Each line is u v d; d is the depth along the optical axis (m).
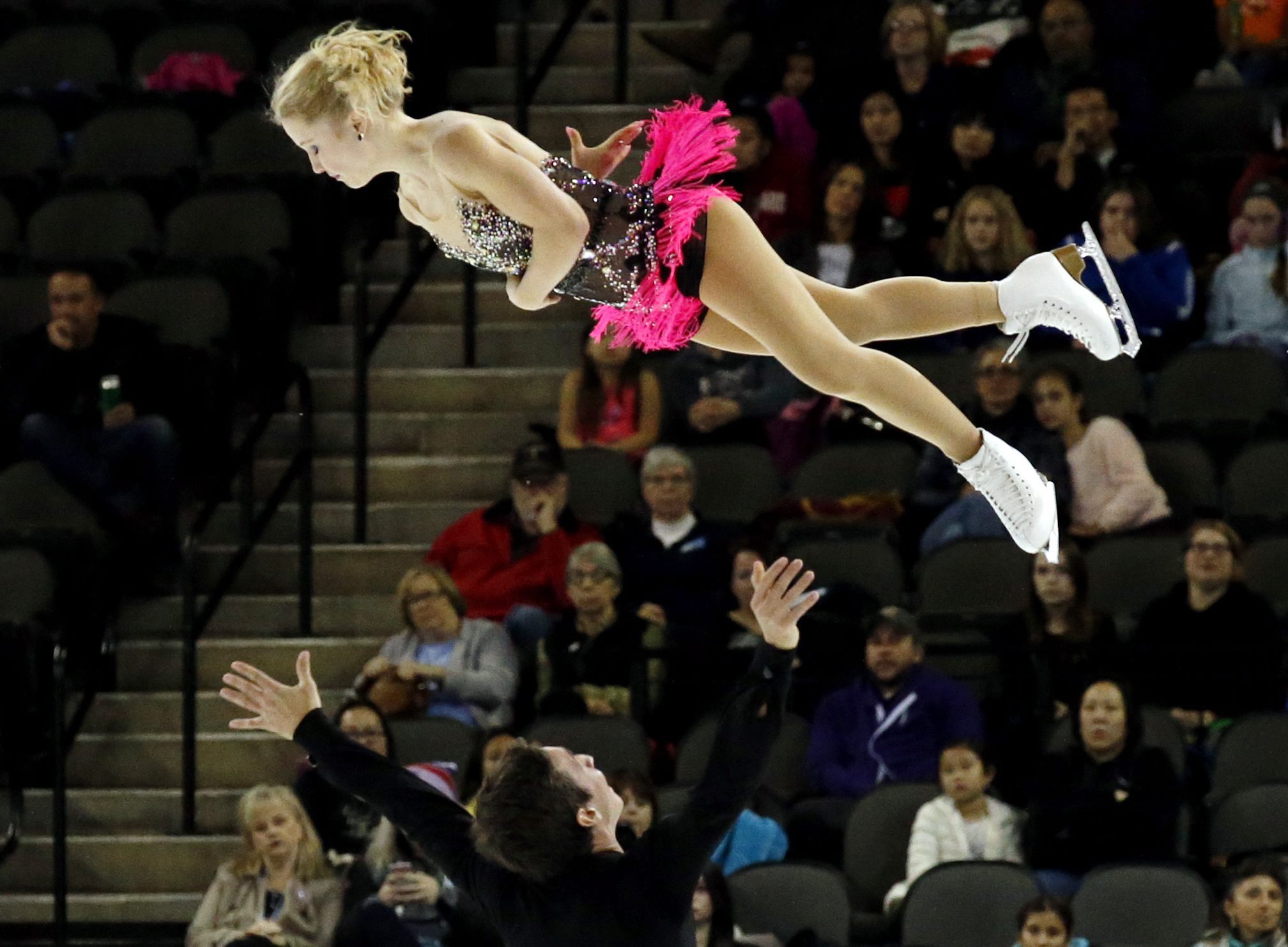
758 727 13.21
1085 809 26.20
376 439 36.03
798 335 14.55
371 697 29.22
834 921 25.08
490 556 31.61
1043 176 35.84
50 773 31.06
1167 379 33.81
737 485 32.72
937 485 32.28
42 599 31.20
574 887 13.35
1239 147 37.75
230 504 34.84
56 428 33.06
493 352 37.31
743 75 38.56
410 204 15.16
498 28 42.09
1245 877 23.61
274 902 25.33
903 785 26.91
